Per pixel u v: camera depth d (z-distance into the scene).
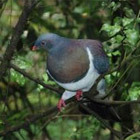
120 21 9.91
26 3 8.50
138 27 11.14
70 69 9.32
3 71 9.31
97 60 9.40
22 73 9.84
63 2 14.27
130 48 9.70
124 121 12.40
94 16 13.88
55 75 9.51
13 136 13.69
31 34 13.07
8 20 14.94
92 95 9.77
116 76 9.98
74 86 9.52
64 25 14.70
